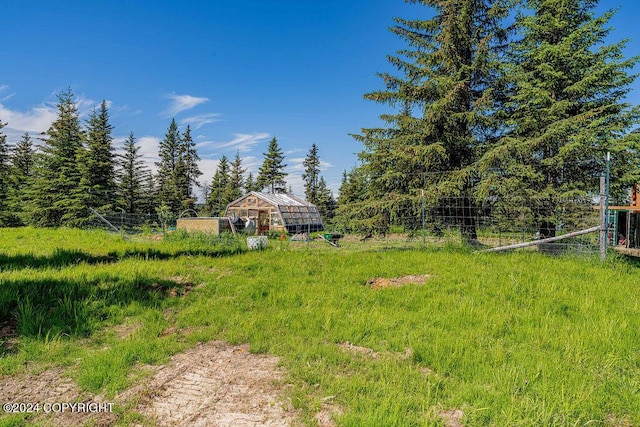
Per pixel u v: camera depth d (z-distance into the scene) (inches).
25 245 420.8
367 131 478.9
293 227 967.0
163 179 1724.9
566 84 456.4
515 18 470.3
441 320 171.9
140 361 133.7
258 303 201.9
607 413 101.1
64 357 135.9
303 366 126.8
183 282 248.5
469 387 111.0
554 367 123.3
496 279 242.7
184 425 96.6
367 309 189.2
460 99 441.1
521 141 403.2
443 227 440.1
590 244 338.3
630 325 161.3
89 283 220.2
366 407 101.1
